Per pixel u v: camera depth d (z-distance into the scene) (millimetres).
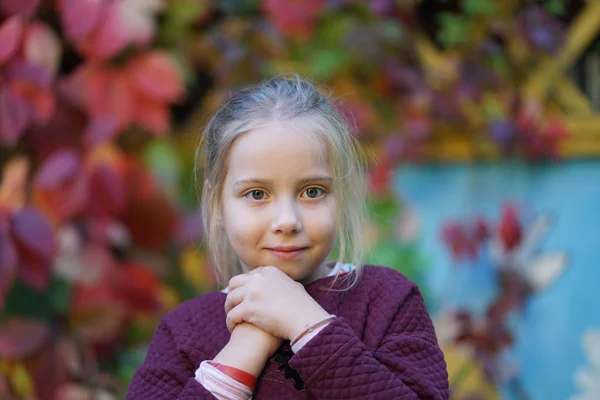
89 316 2424
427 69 2814
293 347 1214
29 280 2207
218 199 1353
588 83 2938
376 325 1295
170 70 2480
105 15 2383
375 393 1162
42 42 2322
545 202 2801
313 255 1264
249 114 1282
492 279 2785
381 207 2752
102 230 2410
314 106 1315
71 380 2424
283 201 1242
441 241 2807
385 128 2762
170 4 2766
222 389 1221
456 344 2762
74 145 2420
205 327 1353
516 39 2809
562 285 2787
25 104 2256
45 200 2320
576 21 2922
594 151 2771
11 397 2373
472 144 2797
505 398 2756
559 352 2781
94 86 2412
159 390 1301
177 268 2736
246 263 1330
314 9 2727
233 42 2756
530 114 2781
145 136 2664
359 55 2707
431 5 2885
